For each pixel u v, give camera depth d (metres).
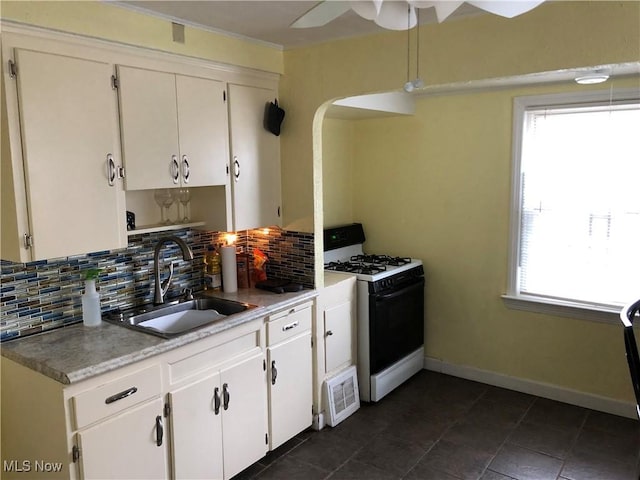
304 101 3.03
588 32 2.12
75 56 2.13
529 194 3.54
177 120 2.56
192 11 2.37
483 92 3.59
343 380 3.34
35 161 2.04
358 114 3.74
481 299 3.81
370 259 4.02
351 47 2.80
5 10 1.89
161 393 2.24
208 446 2.47
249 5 2.28
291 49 3.04
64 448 1.94
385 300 3.53
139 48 2.34
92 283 2.43
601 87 3.17
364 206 4.28
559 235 3.47
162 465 2.27
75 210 2.19
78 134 2.17
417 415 3.38
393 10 1.46
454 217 3.85
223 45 2.72
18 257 2.05
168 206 2.87
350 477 2.72
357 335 3.53
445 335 4.02
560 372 3.55
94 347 2.17
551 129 3.41
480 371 3.88
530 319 3.62
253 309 2.73
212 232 3.23
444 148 3.82
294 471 2.77
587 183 3.33
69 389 1.92
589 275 3.40
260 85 3.01
